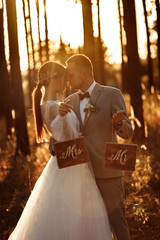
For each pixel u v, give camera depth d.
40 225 3.71
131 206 5.86
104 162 3.69
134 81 9.98
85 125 3.90
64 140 3.80
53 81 3.93
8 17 9.48
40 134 4.04
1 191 6.98
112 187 3.89
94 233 3.68
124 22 10.27
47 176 3.88
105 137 3.90
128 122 3.77
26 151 9.77
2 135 13.89
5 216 5.86
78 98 4.05
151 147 8.60
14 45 9.68
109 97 3.90
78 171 3.81
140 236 4.85
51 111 3.81
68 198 3.72
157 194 6.23
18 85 9.84
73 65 4.00
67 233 3.64
